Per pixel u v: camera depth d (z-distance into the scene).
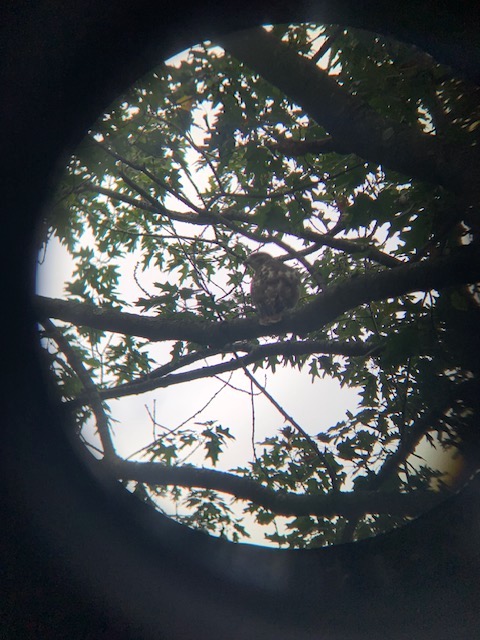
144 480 5.13
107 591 2.64
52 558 2.64
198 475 5.18
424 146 4.16
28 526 2.67
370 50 4.77
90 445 4.64
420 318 5.10
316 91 4.42
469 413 4.95
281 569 3.07
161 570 2.80
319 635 2.78
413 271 4.25
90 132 5.07
